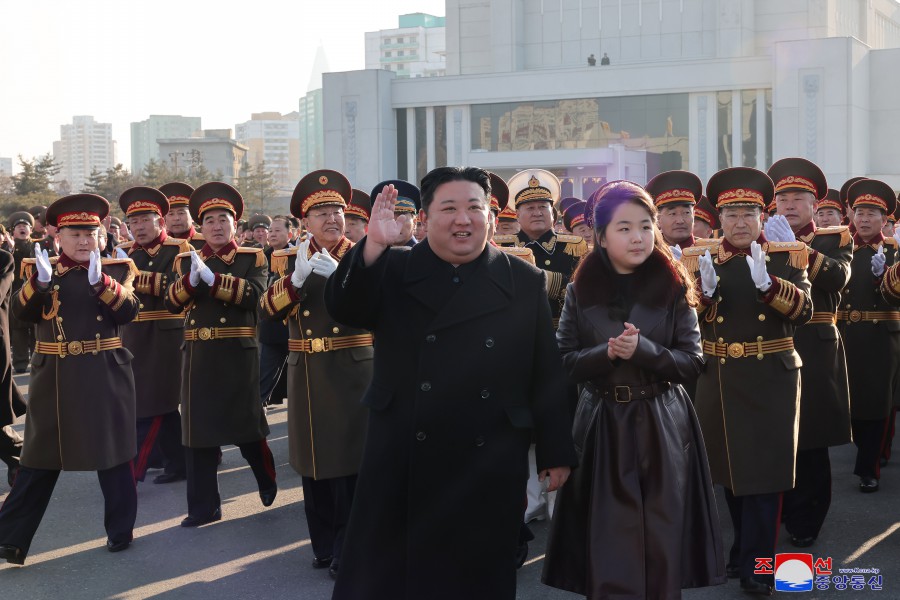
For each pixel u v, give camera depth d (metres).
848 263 6.57
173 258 8.47
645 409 4.30
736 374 5.29
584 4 54.25
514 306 3.81
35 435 6.09
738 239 5.43
